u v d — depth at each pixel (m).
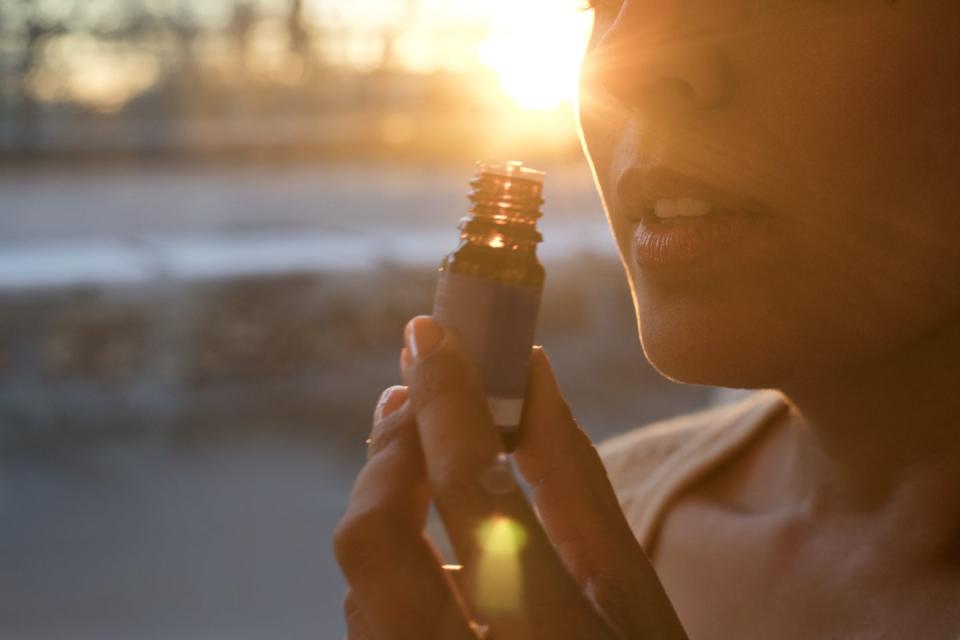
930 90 0.40
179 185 5.11
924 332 0.43
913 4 0.40
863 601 0.46
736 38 0.41
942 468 0.45
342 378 2.84
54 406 2.59
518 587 0.37
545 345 3.14
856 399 0.45
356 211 4.62
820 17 0.40
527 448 0.41
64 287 2.98
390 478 0.38
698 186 0.41
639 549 0.42
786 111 0.40
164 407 2.63
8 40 5.80
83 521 2.08
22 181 5.06
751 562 0.50
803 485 0.50
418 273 3.23
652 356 0.43
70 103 5.92
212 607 1.77
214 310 2.98
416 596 0.38
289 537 2.04
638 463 0.59
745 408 0.56
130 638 1.67
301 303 3.07
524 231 0.41
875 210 0.41
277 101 6.21
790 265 0.41
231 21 6.19
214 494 2.21
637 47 0.41
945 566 0.45
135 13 6.09
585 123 0.46
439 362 0.38
